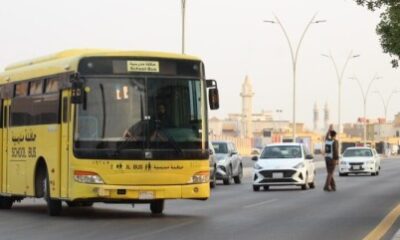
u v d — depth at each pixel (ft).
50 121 72.90
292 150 124.77
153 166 67.46
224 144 146.10
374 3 82.12
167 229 60.90
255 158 124.47
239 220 68.64
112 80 68.13
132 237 55.47
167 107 68.54
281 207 84.02
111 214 75.92
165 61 69.10
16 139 80.53
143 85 68.28
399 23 81.87
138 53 68.69
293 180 119.85
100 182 67.00
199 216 73.00
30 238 55.31
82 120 67.62
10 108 82.38
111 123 67.51
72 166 68.03
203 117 69.51
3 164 83.41
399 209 80.69
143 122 67.77
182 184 68.23
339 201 93.35
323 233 57.72
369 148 197.57
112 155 67.05
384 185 136.46
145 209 82.79
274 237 55.16
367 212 77.00
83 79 67.82
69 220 69.51
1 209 85.15
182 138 68.39
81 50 74.54
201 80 69.82
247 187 133.39
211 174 129.18
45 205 92.79
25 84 79.20
